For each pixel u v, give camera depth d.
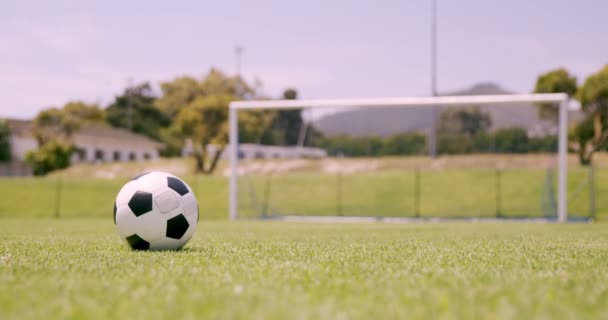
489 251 6.92
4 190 34.41
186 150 56.69
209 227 16.59
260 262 5.26
